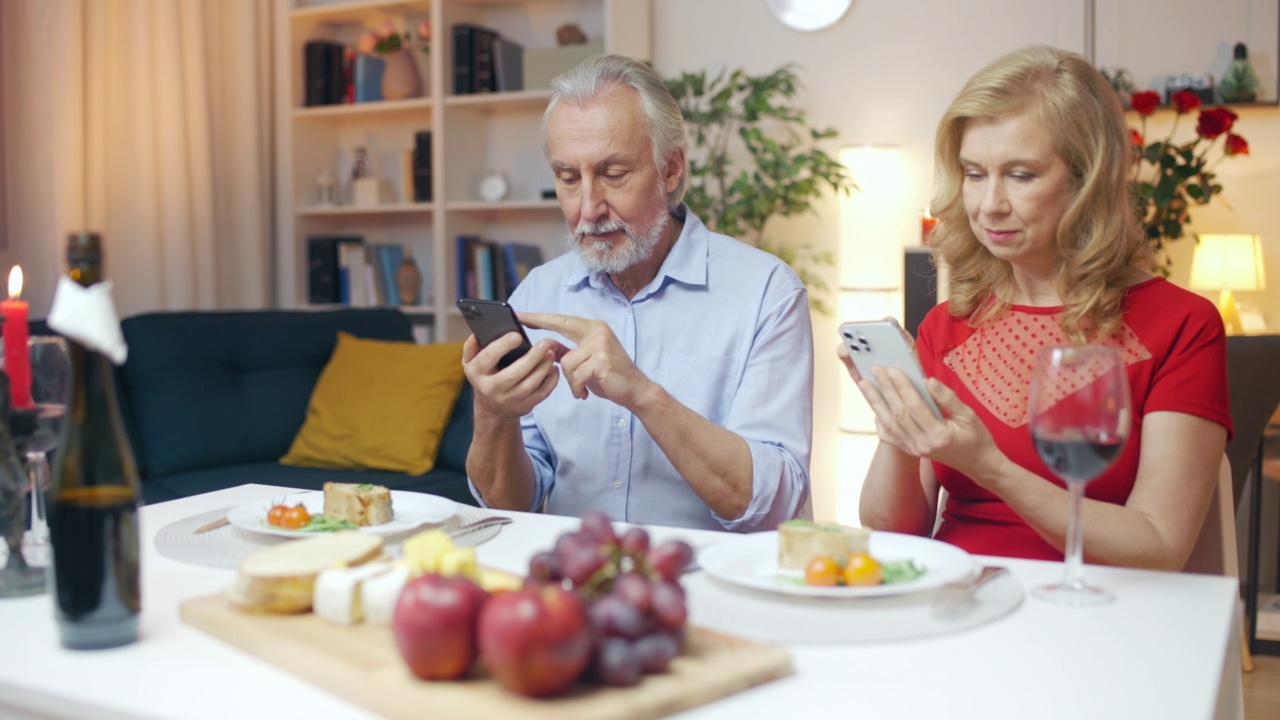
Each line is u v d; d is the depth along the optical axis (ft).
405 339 12.85
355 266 15.01
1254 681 9.32
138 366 10.44
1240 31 12.01
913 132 13.32
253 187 14.65
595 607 2.44
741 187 12.91
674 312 5.88
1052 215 4.77
